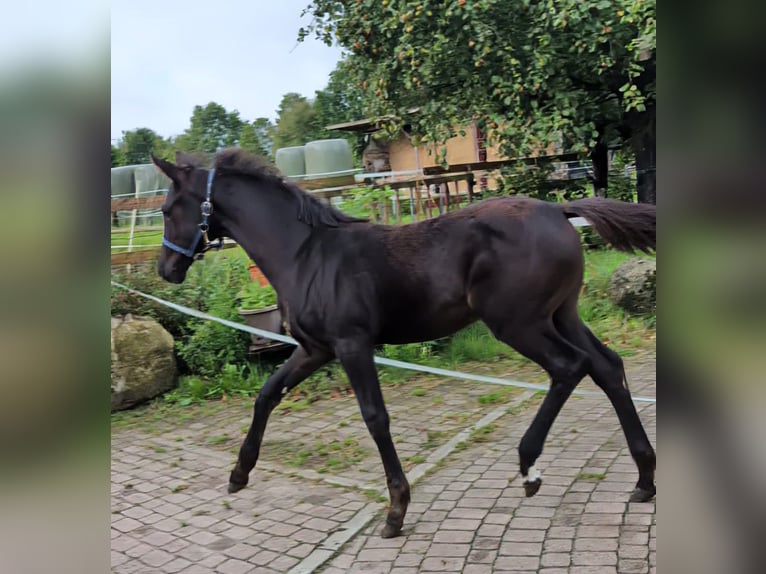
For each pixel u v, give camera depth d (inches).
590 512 124.3
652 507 123.9
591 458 150.9
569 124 280.2
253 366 240.4
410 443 173.8
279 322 237.8
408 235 127.3
